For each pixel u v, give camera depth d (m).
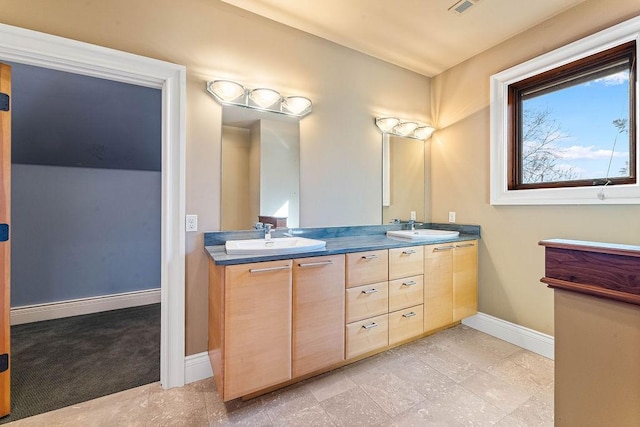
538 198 2.27
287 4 2.06
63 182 3.05
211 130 2.01
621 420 0.72
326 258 1.86
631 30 1.79
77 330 2.71
